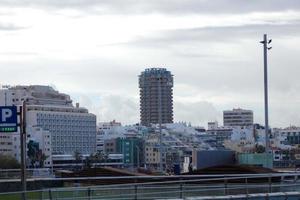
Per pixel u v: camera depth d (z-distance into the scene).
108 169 54.16
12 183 47.84
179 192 36.47
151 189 37.16
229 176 44.34
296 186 39.78
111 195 35.75
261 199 37.34
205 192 37.03
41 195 34.56
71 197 35.03
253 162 67.50
